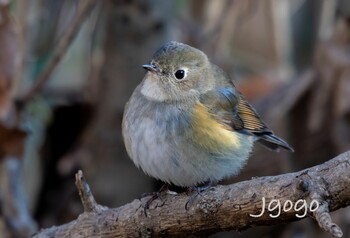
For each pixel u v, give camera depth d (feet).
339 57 38.50
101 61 37.65
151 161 28.68
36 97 38.22
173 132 28.30
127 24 36.58
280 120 39.42
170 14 37.50
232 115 30.83
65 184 39.88
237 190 22.36
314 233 37.88
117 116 37.32
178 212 23.94
